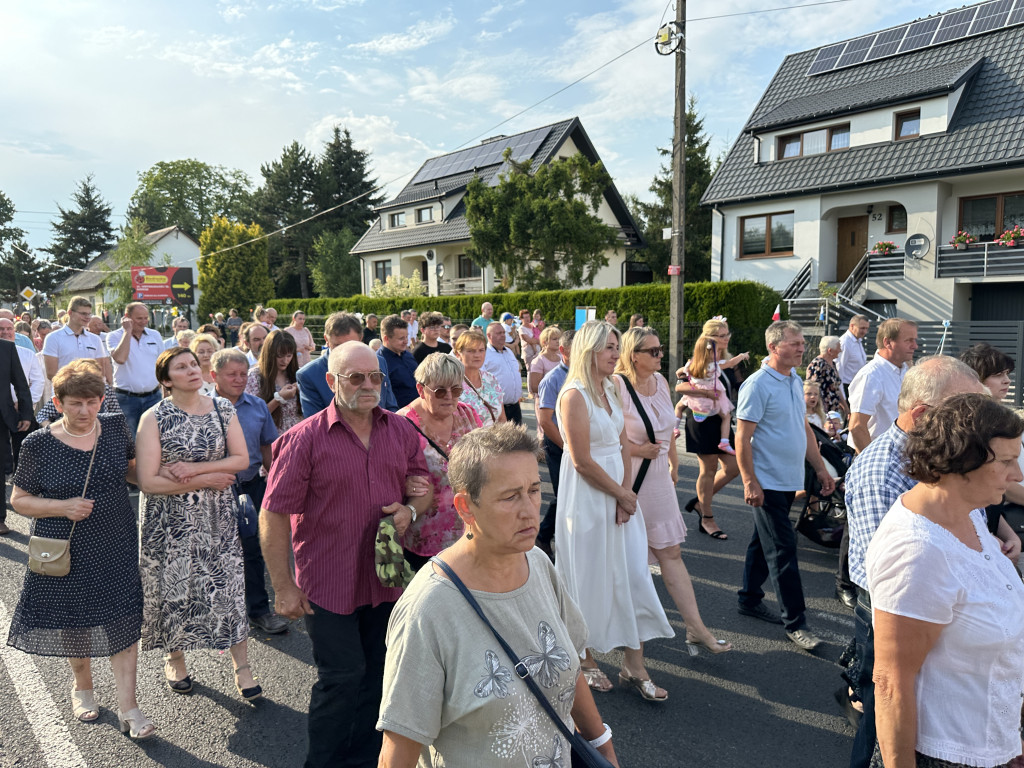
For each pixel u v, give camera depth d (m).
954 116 19.11
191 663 4.10
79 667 3.50
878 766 2.07
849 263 21.64
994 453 1.71
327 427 2.74
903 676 1.79
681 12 12.32
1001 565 1.84
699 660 4.03
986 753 1.79
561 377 5.23
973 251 18.12
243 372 4.48
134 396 7.57
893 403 4.50
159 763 3.12
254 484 4.57
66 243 64.56
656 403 4.02
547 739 1.56
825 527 5.76
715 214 23.73
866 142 20.52
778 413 4.07
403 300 26.08
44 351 7.98
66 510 3.17
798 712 3.48
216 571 3.53
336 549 2.71
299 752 3.20
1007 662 1.79
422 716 1.51
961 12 21.53
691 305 16.48
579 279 21.39
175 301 43.09
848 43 23.98
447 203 33.56
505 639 1.56
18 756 3.17
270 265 52.00
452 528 3.22
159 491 3.38
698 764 3.07
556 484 5.35
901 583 1.78
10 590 5.07
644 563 3.66
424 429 3.32
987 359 3.68
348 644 2.69
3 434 6.39
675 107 12.62
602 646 3.51
